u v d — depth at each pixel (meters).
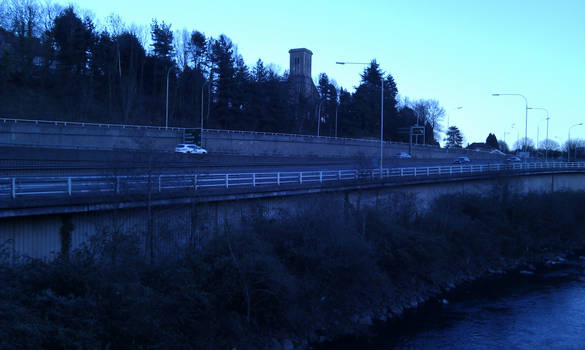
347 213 27.12
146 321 14.48
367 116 97.94
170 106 73.44
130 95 63.06
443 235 31.41
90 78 67.31
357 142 73.62
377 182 31.91
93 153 37.56
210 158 45.72
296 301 20.48
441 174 40.09
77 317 13.34
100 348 13.32
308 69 131.88
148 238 18.64
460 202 39.44
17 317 11.75
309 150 67.19
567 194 52.44
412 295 26.78
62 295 14.41
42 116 53.25
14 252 14.67
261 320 19.06
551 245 43.75
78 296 14.16
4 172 24.09
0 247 14.96
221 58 75.69
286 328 19.70
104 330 13.83
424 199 38.12
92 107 62.28
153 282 16.84
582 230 48.94
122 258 16.61
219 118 74.81
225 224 20.62
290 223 23.44
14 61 59.12
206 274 18.17
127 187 18.16
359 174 31.66
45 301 13.24
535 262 38.56
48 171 26.03
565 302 26.97
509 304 26.42
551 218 44.62
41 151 36.31
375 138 98.31
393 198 32.31
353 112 97.19
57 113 56.47
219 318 17.66
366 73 103.56
